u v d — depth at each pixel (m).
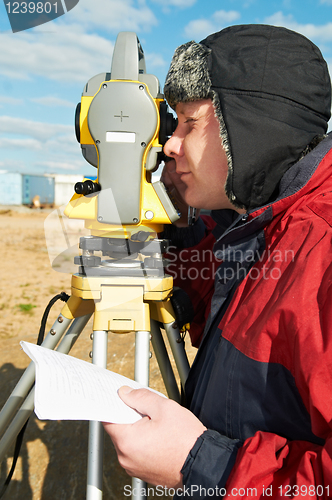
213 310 0.76
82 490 1.39
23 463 1.50
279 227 0.64
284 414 0.54
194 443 0.54
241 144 0.64
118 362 1.91
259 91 0.63
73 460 1.50
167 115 0.91
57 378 0.55
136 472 0.57
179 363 0.96
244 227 0.67
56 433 1.62
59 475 1.45
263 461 0.47
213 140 0.71
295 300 0.50
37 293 5.54
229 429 0.59
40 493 1.40
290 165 0.67
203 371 0.72
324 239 0.54
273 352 0.53
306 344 0.46
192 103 0.71
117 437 0.56
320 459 0.44
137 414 0.60
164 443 0.55
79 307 0.96
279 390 0.53
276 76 0.63
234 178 0.66
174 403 0.60
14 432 0.98
